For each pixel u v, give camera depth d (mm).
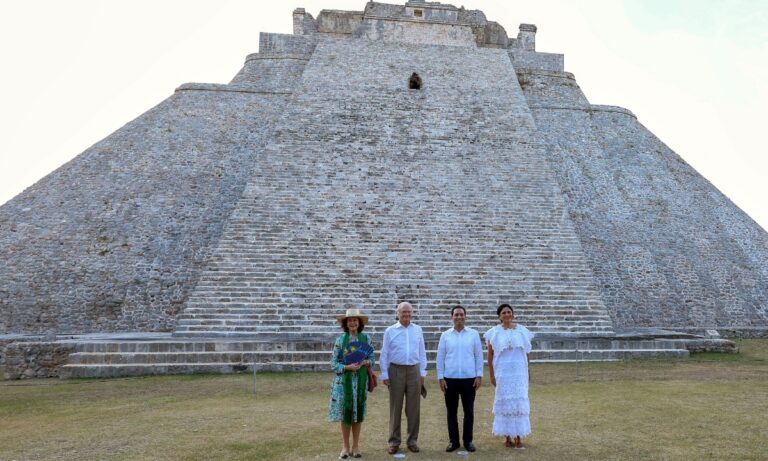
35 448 7062
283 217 20328
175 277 20656
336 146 23641
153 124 26156
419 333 7051
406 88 27594
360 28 32375
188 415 8852
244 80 29359
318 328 16875
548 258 19859
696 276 22750
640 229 24125
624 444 7000
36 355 13398
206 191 23375
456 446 6836
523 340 7062
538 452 6703
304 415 8828
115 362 13469
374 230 20203
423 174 22734
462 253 19719
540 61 33531
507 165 23625
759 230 25453
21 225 21656
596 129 29484
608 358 14984
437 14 33219
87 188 23203
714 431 7598
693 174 27984
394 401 6836
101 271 20562
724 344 16188
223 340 14594
